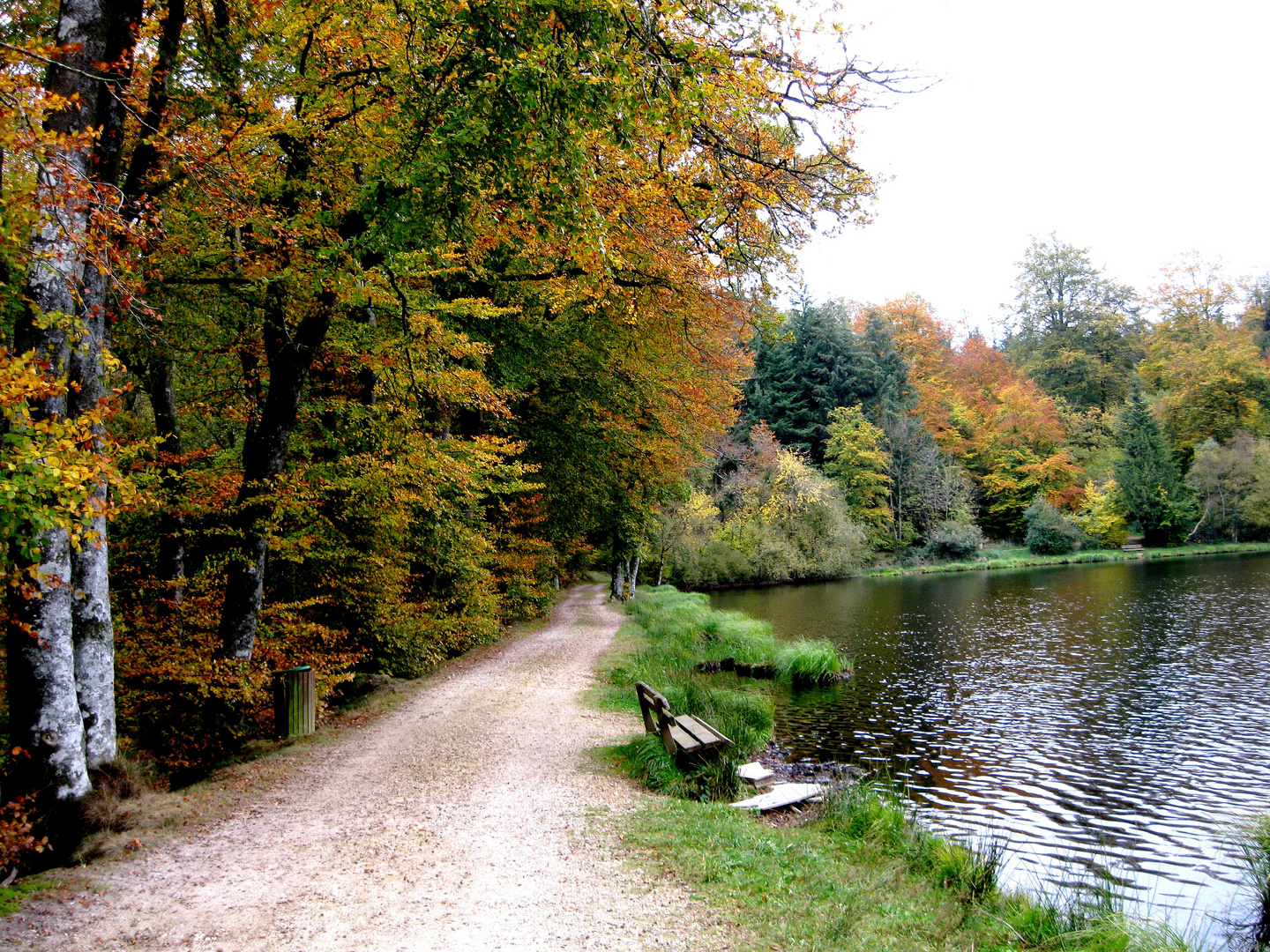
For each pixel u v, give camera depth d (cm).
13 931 404
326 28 733
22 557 512
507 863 505
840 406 5297
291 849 533
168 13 717
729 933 407
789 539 4519
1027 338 7288
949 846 596
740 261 961
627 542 2489
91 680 595
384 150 751
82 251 464
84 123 558
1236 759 1026
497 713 1020
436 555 1324
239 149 728
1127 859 710
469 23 575
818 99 746
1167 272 6397
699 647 1794
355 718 1000
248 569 865
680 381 1788
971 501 5481
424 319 894
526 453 1784
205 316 911
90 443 567
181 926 413
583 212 614
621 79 561
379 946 389
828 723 1215
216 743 834
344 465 967
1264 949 538
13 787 529
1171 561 4512
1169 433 5612
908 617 2577
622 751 816
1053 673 1596
